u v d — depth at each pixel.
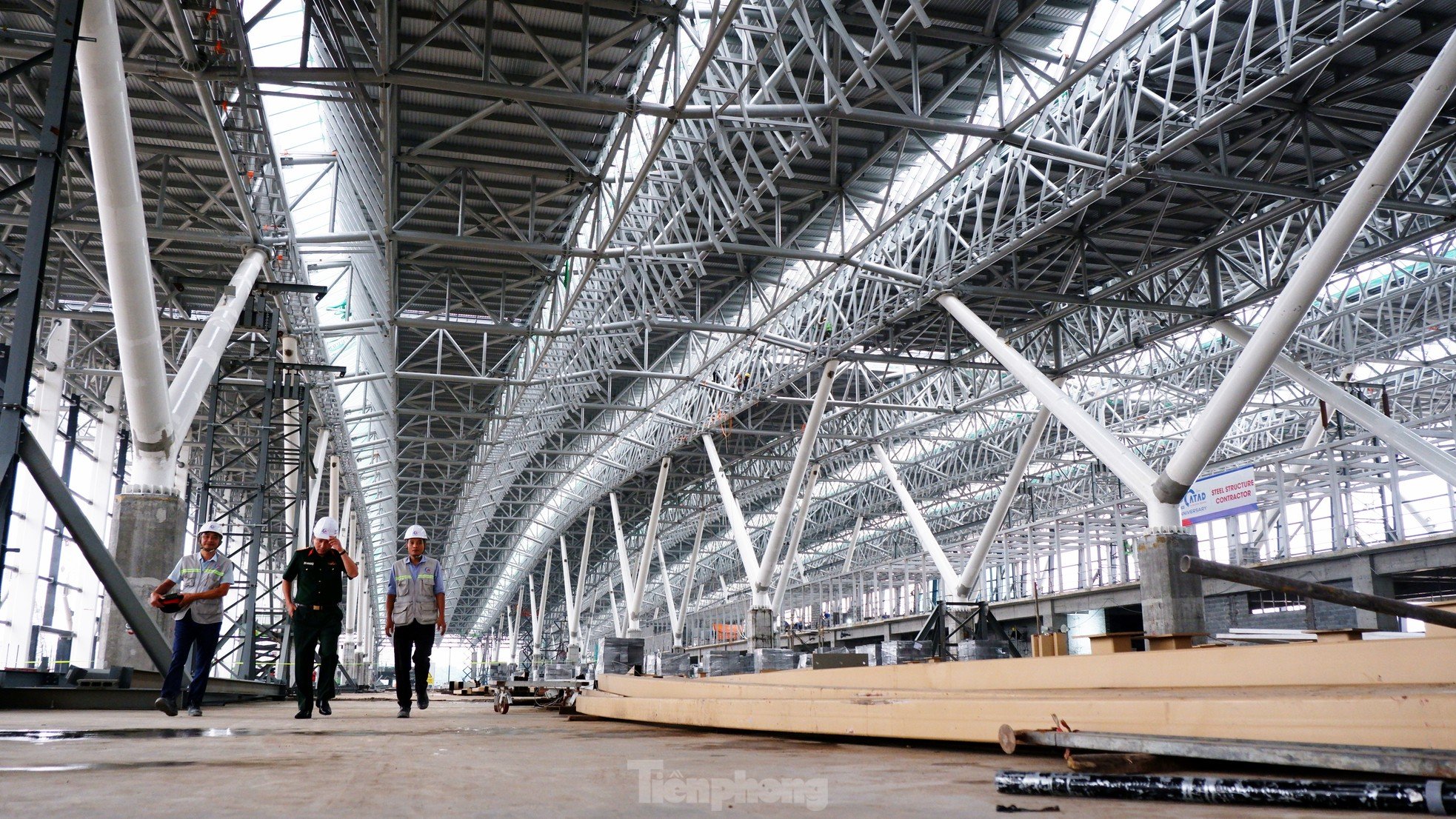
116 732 8.39
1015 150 24.72
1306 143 23.73
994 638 38.25
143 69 18.88
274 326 25.70
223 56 18.92
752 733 8.59
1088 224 30.41
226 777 4.56
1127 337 36.19
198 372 20.42
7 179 25.31
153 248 29.20
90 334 39.19
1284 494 41.44
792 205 27.16
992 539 39.16
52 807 3.46
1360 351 39.22
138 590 18.53
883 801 3.75
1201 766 4.65
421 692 15.65
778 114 20.34
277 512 36.31
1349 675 6.73
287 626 29.84
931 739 6.49
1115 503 49.47
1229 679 7.49
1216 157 25.75
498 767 5.10
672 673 43.16
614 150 22.62
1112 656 8.48
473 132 24.23
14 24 19.69
